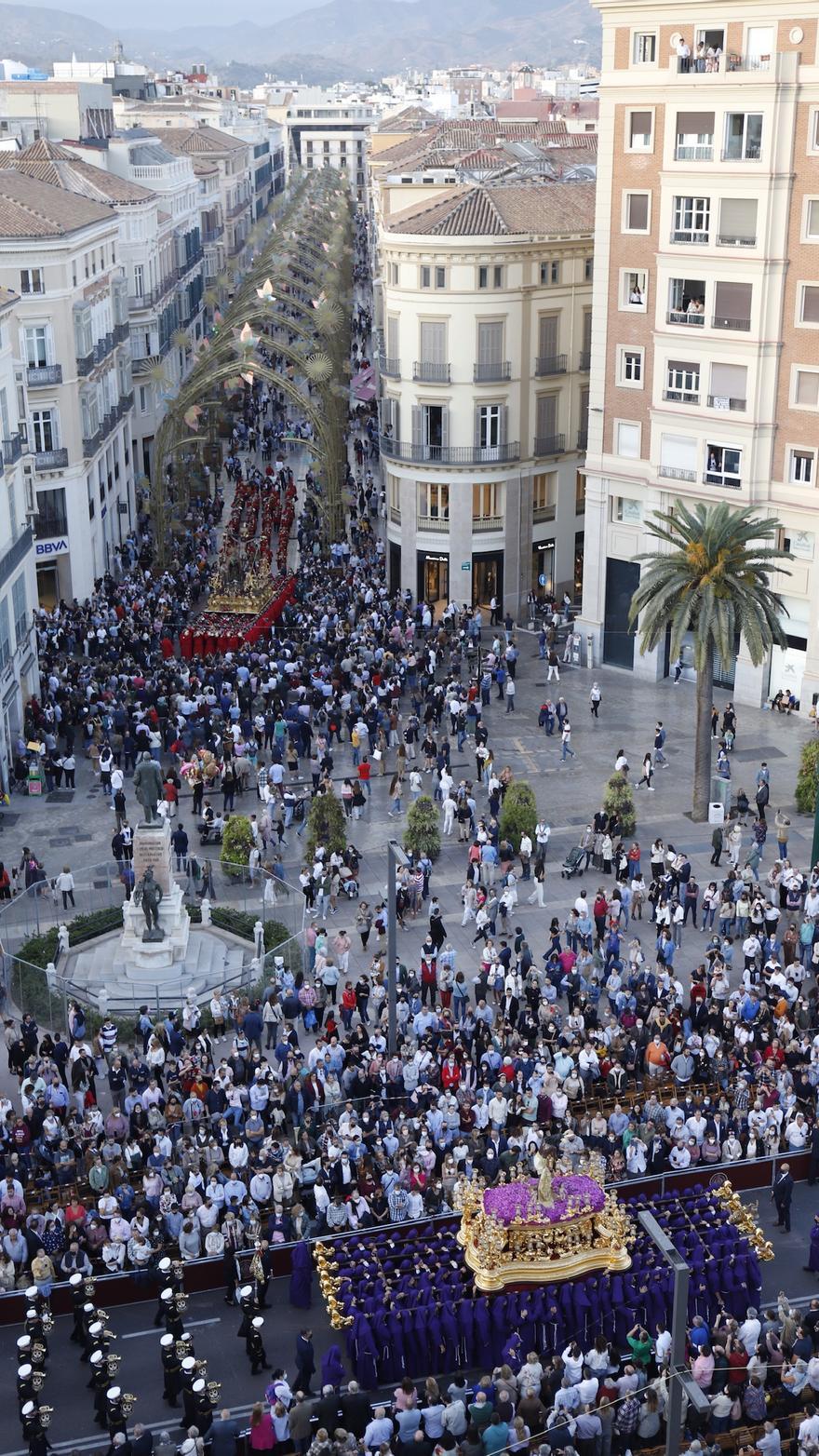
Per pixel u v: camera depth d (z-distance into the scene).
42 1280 26.64
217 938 39.44
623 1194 29.16
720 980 34.41
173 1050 33.59
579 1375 24.00
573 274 67.31
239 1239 27.64
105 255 76.31
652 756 51.62
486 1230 25.98
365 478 90.81
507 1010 34.62
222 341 83.69
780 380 53.59
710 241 53.97
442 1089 31.22
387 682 54.03
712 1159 30.20
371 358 113.88
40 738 50.75
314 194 162.75
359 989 34.62
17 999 35.72
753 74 50.97
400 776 48.44
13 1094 32.91
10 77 127.81
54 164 82.12
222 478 96.06
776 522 45.78
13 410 55.66
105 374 74.94
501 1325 25.45
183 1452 21.78
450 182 79.44
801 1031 33.22
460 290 64.19
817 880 39.91
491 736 54.59
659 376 57.12
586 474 61.44
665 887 40.12
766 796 45.38
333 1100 31.08
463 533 67.44
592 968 35.50
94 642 58.69
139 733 49.59
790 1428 23.88
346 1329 25.45
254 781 50.38
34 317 63.75
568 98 159.88
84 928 39.25
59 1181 28.67
